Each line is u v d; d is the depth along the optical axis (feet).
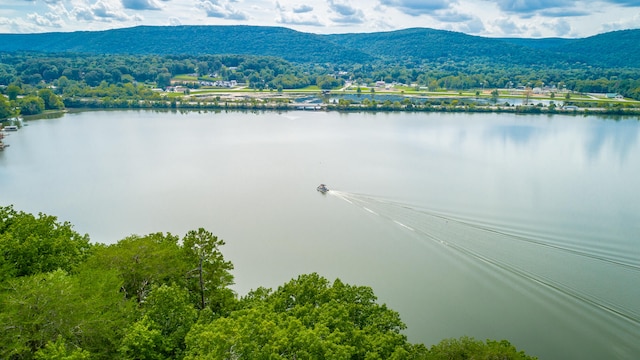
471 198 455.63
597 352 231.30
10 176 583.17
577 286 279.08
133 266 214.48
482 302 276.62
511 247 334.03
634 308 257.14
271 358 148.36
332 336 160.25
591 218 392.06
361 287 212.84
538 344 240.32
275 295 219.41
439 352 172.65
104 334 169.58
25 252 219.00
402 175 558.56
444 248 341.21
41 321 163.84
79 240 260.83
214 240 242.37
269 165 623.36
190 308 195.11
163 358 175.01
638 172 574.15
